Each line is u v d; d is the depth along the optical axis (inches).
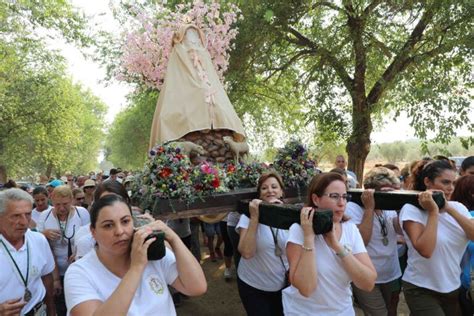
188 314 214.2
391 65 426.3
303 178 196.4
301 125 573.9
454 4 351.3
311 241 104.1
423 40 411.8
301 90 507.5
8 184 281.4
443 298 130.3
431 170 146.4
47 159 1300.4
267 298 150.9
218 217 202.4
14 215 126.3
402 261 198.1
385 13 398.9
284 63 496.4
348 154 461.1
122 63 338.3
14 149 1200.8
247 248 142.3
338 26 429.1
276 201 153.2
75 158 1734.7
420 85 382.3
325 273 107.8
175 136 215.0
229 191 174.9
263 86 536.4
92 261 87.0
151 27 323.0
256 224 141.7
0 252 127.9
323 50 422.0
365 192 149.5
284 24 427.5
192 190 163.2
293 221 123.0
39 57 824.9
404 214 134.8
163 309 86.2
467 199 148.9
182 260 89.7
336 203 113.2
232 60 430.0
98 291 83.6
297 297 112.9
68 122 1140.5
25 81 960.9
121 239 83.4
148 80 338.0
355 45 426.0
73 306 80.8
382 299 154.3
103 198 86.0
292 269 109.5
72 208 184.4
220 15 395.9
